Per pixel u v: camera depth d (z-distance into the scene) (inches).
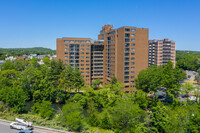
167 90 3122.5
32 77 3745.1
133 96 3038.9
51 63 4074.8
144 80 3535.9
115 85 3243.1
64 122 2129.7
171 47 6254.9
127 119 2158.0
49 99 3715.6
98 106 3129.9
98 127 2268.7
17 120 2070.6
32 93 3774.6
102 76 5580.7
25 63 7096.5
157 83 3388.3
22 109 2810.0
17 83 3858.3
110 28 5521.7
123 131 2030.0
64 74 3964.1
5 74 4429.1
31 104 3644.2
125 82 4365.2
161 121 1989.4
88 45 5147.6
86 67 5182.1
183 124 1942.7
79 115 2261.3
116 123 2193.7
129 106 2223.2
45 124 2046.0
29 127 1924.2
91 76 5511.8
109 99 3083.2
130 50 4306.1
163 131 2006.6
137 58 4392.2
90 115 2484.0
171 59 6318.9
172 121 1974.7
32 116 2401.6
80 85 3956.7
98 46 5487.2
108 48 5152.6
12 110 2632.9
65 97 3791.8
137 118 2346.2
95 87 5098.4
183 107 2466.8
